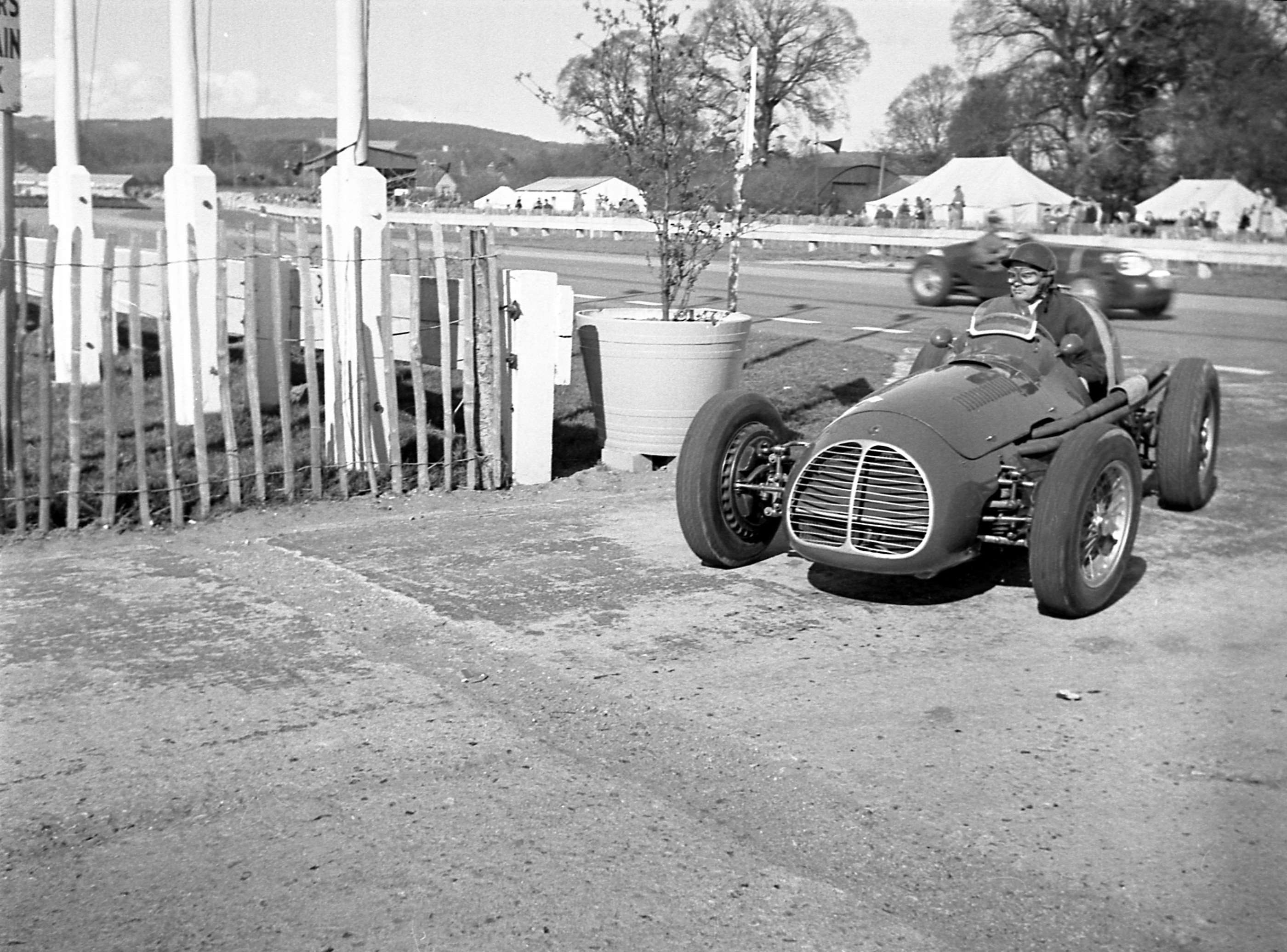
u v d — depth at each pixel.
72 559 6.93
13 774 4.32
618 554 7.05
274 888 3.62
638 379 8.95
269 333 10.64
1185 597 6.18
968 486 5.52
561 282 23.86
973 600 6.19
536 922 3.43
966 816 4.00
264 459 8.53
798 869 3.70
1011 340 6.54
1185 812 4.01
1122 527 5.93
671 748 4.52
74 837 3.91
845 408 11.34
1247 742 4.51
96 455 8.72
